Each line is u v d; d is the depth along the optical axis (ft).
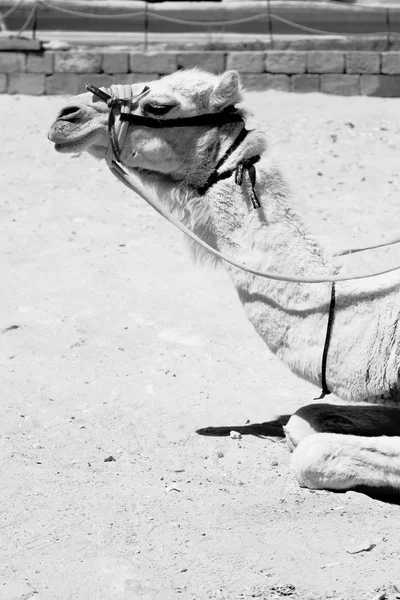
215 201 26.04
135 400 30.60
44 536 21.90
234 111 26.16
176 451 27.04
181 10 83.92
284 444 27.63
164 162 26.17
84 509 23.18
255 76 74.54
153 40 81.92
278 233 25.50
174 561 20.79
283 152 57.82
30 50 74.49
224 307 38.83
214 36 81.76
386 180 53.67
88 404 30.22
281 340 25.40
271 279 25.34
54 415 29.35
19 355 33.94
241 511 23.09
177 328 36.58
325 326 24.76
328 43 75.77
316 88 74.38
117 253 44.34
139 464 26.11
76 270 42.14
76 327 36.32
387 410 26.76
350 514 22.99
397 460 23.67
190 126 25.93
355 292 24.73
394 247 42.06
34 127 63.87
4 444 27.14
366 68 73.92
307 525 22.41
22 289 39.96
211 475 25.44
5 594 19.63
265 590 19.63
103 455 26.66
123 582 19.92
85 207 50.26
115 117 26.20
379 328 24.35
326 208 48.52
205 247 25.80
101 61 73.92
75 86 74.23
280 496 24.04
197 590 19.66
